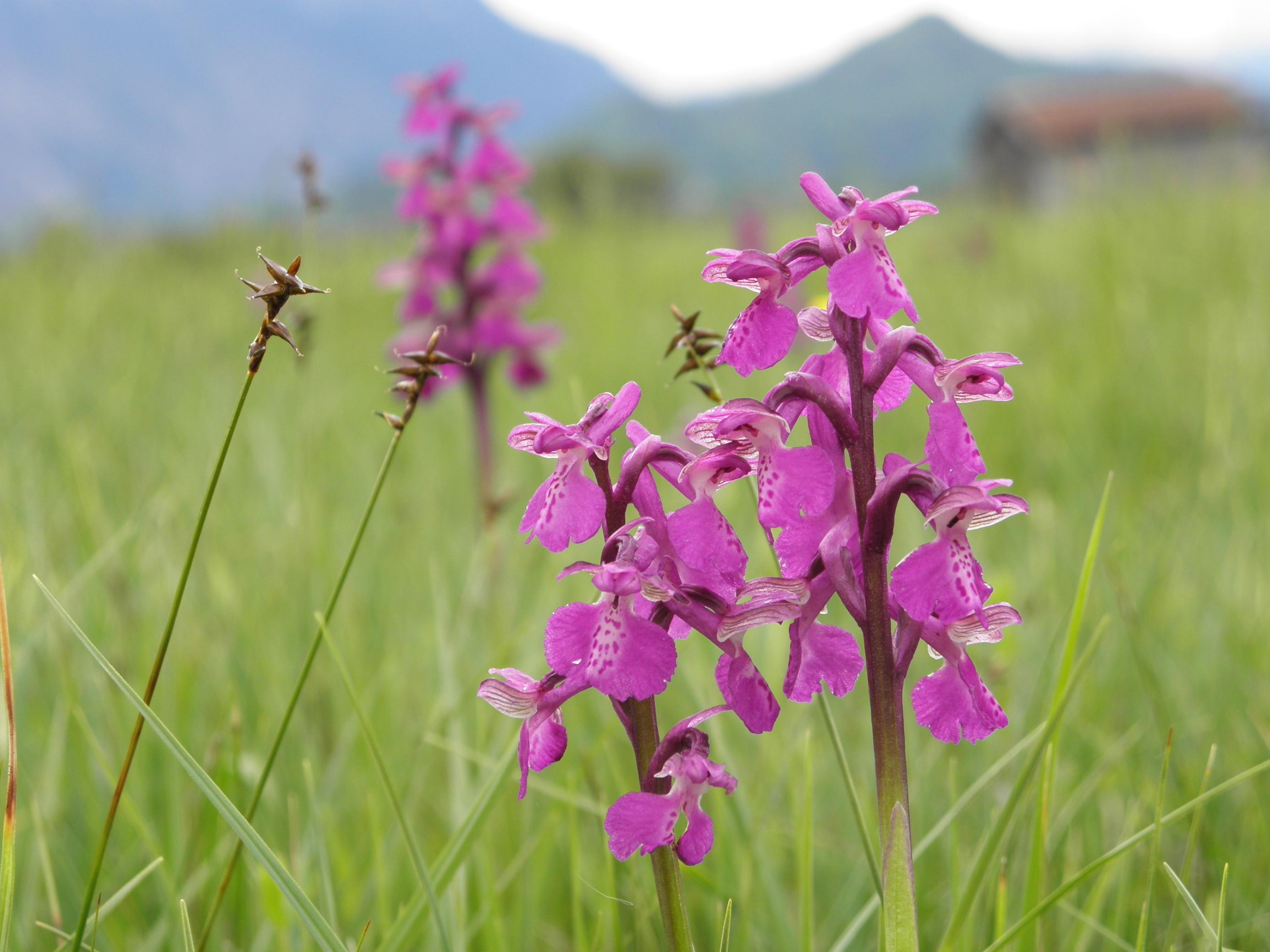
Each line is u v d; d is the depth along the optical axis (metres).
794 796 0.36
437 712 0.40
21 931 0.33
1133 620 0.37
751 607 0.25
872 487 0.26
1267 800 0.35
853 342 0.26
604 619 0.25
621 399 0.26
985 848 0.28
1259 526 0.54
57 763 0.37
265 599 0.53
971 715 0.26
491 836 0.37
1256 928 0.32
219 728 0.42
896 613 0.26
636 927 0.32
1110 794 0.37
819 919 0.35
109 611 0.47
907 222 0.25
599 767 0.38
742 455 0.26
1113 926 0.32
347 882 0.34
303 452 0.64
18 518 0.55
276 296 0.26
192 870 0.36
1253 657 0.42
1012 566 0.53
